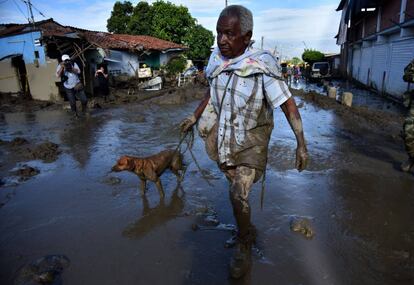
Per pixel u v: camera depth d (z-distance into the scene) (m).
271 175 5.26
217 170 5.50
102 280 2.82
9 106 14.55
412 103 5.24
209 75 2.86
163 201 4.33
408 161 5.47
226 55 2.67
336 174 5.34
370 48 23.27
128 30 33.28
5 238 3.50
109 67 20.11
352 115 11.06
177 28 32.47
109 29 35.50
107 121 10.33
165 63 26.75
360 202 4.31
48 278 2.82
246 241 2.96
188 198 4.42
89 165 5.88
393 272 2.91
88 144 7.43
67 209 4.15
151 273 2.90
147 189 4.74
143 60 24.12
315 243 3.35
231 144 2.77
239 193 2.73
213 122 3.07
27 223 3.81
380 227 3.68
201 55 34.12
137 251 3.23
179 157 4.89
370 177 5.21
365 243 3.36
